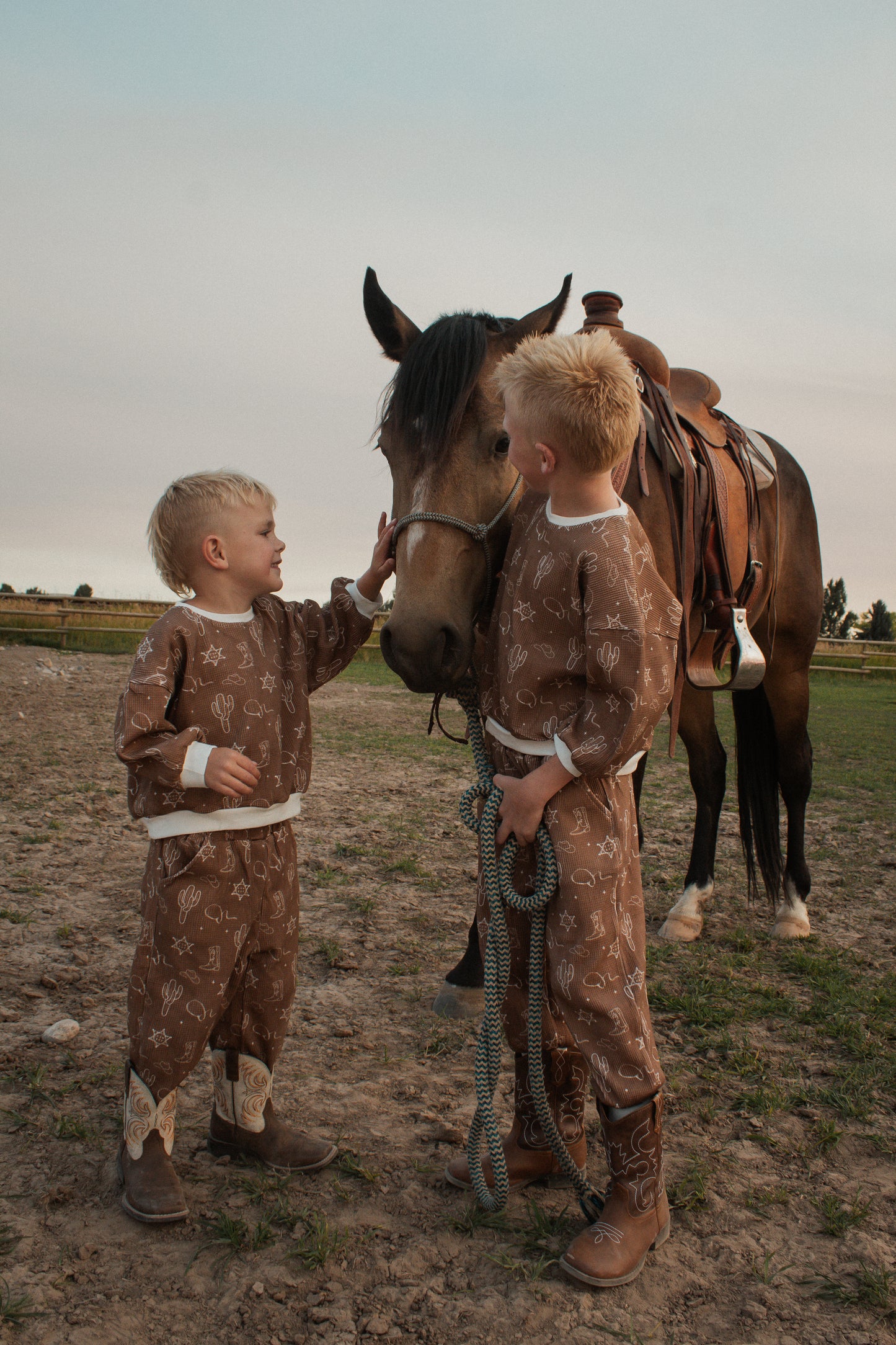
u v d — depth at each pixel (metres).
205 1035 1.62
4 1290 1.45
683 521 2.50
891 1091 2.22
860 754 7.81
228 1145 1.83
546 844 1.51
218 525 1.63
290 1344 1.37
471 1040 2.44
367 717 9.20
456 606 1.81
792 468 3.50
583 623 1.47
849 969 3.05
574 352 1.44
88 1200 1.70
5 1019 2.41
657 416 2.56
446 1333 1.40
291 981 1.75
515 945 1.65
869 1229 1.69
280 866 1.70
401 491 1.93
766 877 3.39
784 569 3.36
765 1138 1.99
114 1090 2.08
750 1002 2.73
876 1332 1.43
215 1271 1.52
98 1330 1.38
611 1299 1.49
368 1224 1.65
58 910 3.23
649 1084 1.50
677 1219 1.72
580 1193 1.65
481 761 1.73
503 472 1.91
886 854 4.62
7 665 11.77
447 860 4.17
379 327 2.31
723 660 2.92
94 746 6.66
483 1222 1.66
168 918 1.59
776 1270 1.57
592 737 1.44
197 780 1.52
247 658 1.66
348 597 1.84
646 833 4.97
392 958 2.99
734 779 7.03
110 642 15.27
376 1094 2.12
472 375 1.86
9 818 4.45
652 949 3.21
